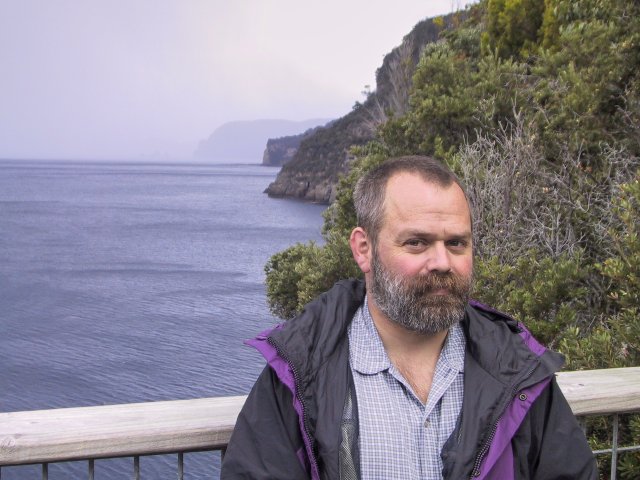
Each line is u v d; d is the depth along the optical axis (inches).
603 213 245.3
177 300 1547.7
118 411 77.2
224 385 923.4
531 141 288.2
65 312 1414.9
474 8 758.5
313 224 3496.6
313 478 70.0
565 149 293.3
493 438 69.0
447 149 434.0
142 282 1802.4
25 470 531.8
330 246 490.3
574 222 265.6
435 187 72.6
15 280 1791.3
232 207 4677.7
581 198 259.1
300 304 495.2
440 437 70.6
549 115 352.2
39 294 1611.7
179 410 78.3
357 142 4761.3
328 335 74.2
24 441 71.4
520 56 537.0
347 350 74.7
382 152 497.0
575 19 414.9
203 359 1048.2
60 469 538.0
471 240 74.8
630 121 300.2
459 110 424.5
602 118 317.4
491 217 278.7
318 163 5457.7
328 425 70.0
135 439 74.4
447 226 71.5
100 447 73.7
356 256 78.9
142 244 2645.2
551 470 72.4
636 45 321.1
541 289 211.9
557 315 202.8
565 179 276.5
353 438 70.2
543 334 202.8
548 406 74.2
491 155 300.4
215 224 3444.9
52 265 2079.2
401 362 74.6
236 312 1407.5
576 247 257.0
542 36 517.3
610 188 259.9
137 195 5900.6
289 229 3211.1
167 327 1273.4
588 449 73.7
